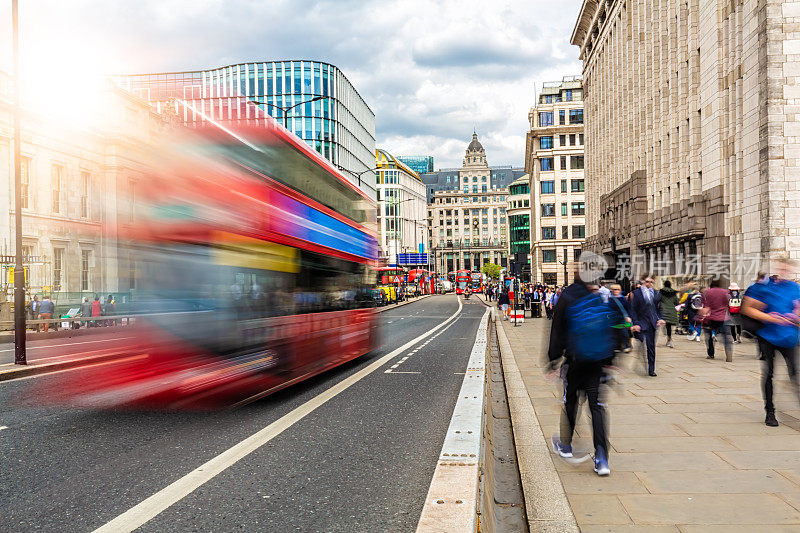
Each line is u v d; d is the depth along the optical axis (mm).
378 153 128625
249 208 8789
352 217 14477
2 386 11875
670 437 7074
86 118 37656
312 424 8320
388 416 8891
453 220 192125
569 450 6176
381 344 18750
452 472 3418
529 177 122625
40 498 5242
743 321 7812
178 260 8281
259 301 8945
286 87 74250
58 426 8148
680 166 32969
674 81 34594
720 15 27156
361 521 4688
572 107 92062
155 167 8383
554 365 6156
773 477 5555
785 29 21875
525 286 47031
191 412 9180
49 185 34719
